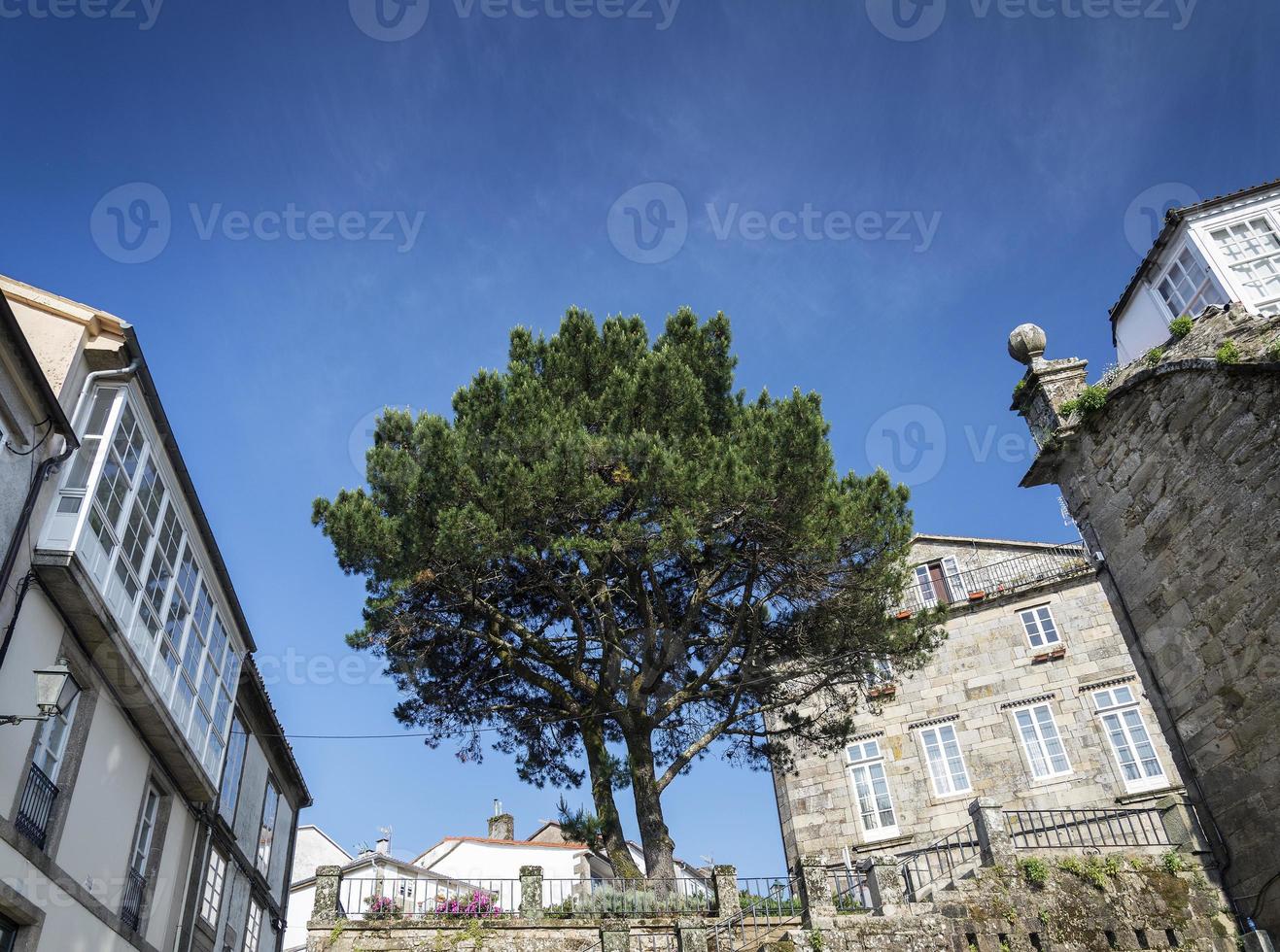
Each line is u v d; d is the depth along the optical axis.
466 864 30.62
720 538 15.16
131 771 14.45
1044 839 19.45
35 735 11.79
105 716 13.57
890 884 13.75
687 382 16.23
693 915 14.20
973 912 13.02
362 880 14.69
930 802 21.56
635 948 13.81
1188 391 13.44
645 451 14.96
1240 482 12.58
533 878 14.60
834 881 16.64
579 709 16.61
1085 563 22.66
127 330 13.46
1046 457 15.76
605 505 15.33
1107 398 14.84
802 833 22.33
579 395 16.67
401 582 14.82
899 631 16.70
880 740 22.59
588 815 15.87
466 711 17.44
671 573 17.27
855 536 15.05
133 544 13.77
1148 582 14.13
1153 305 16.50
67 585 12.08
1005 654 22.56
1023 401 16.42
